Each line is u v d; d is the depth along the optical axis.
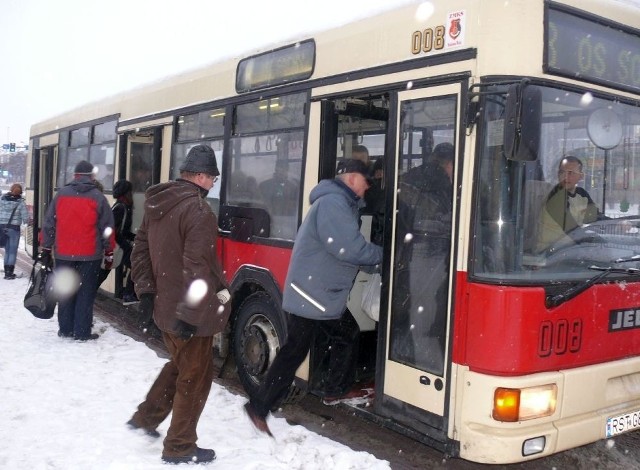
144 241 4.31
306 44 5.25
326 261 4.43
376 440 4.88
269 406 4.62
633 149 4.34
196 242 3.83
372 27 4.66
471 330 3.81
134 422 4.49
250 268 5.61
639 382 4.33
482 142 3.80
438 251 4.06
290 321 4.58
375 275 4.76
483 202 3.81
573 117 4.00
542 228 3.90
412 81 4.26
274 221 5.50
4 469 3.92
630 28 4.29
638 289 4.27
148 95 7.92
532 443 3.79
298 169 5.24
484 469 4.43
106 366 6.23
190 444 4.07
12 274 11.83
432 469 4.41
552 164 3.92
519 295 3.70
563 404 3.85
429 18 4.19
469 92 3.82
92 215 7.11
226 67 6.34
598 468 4.48
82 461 4.04
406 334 4.27
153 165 7.59
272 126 5.61
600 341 4.05
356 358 5.11
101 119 9.37
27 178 14.19
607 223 4.21
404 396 4.26
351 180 4.47
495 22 3.80
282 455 4.21
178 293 3.98
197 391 4.06
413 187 4.25
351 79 4.76
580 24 4.02
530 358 3.71
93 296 7.29
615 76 4.22
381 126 5.48
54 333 7.57
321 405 5.64
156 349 7.26
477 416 3.77
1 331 7.57
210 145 6.50
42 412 4.91
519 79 3.75
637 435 5.10
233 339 6.04
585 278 3.99
